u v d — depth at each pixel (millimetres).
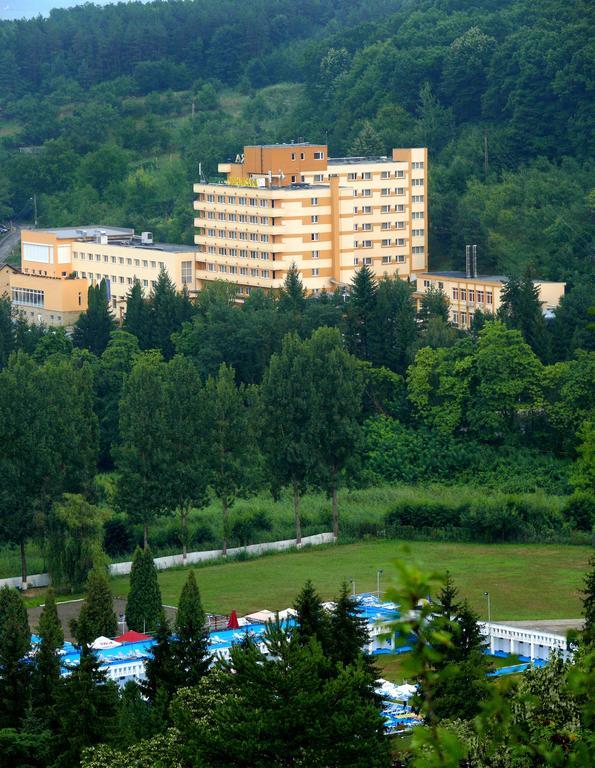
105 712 163375
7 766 163625
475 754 110250
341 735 133625
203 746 133500
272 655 144500
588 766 66062
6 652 178500
